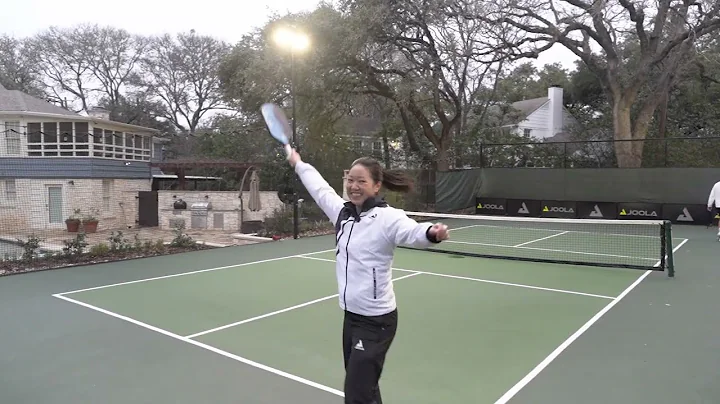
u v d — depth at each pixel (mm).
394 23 20109
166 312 6898
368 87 21500
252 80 19156
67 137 21516
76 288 8430
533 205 21078
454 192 21203
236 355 5207
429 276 9344
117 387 4414
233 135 27031
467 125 29109
